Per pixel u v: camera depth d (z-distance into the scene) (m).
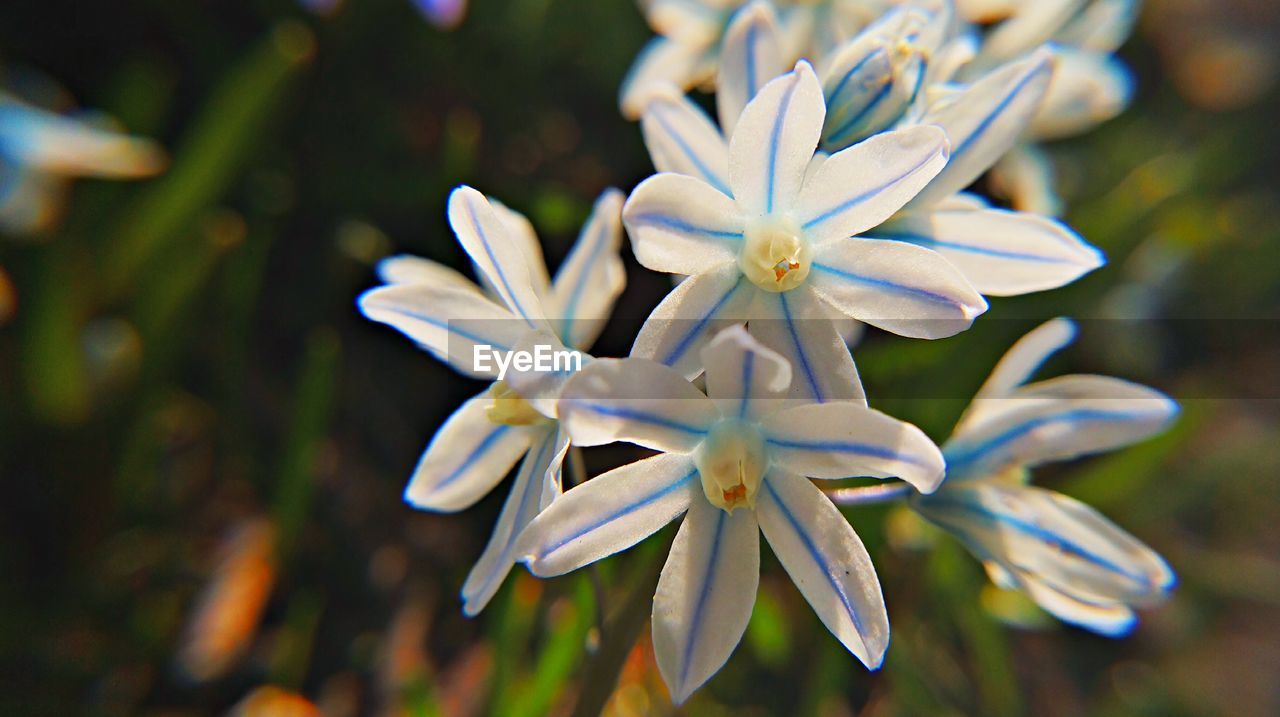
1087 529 0.09
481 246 0.08
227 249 0.14
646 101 0.09
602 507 0.08
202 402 0.15
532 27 0.16
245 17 0.16
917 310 0.08
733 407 0.08
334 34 0.16
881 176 0.08
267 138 0.15
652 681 0.13
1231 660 0.17
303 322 0.16
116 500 0.14
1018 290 0.09
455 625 0.14
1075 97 0.12
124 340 0.14
